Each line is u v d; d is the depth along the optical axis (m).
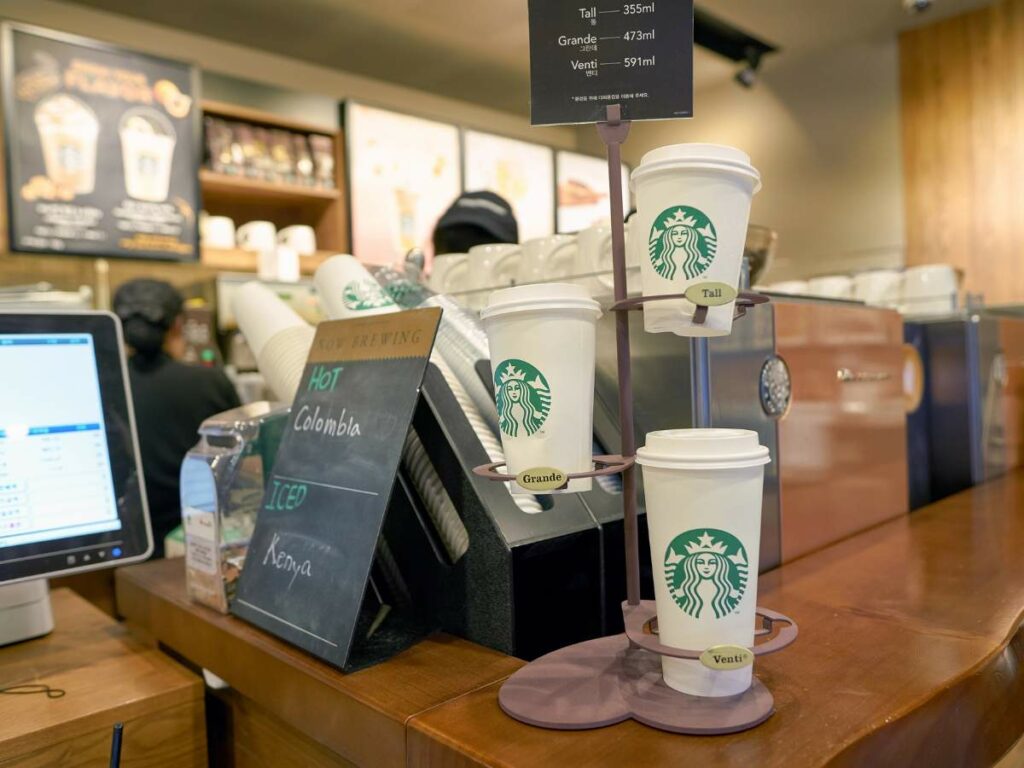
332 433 0.85
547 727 0.58
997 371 1.74
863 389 1.24
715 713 0.58
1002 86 3.77
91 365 0.99
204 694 0.92
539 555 0.77
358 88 4.43
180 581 1.08
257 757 0.88
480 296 1.20
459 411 0.85
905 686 0.63
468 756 0.55
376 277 1.13
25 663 0.96
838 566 1.03
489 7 3.59
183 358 2.94
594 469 0.70
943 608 0.84
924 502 1.64
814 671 0.67
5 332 0.93
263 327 1.12
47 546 0.92
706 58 4.40
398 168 3.96
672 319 0.61
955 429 1.65
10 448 0.91
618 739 0.56
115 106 3.11
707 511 0.56
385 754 0.63
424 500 0.87
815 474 1.11
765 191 4.71
